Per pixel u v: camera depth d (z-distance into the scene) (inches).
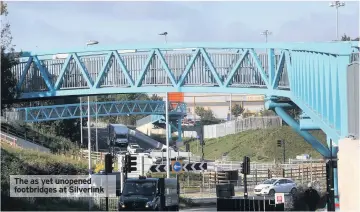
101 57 5157.5
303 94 3599.9
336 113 2556.6
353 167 1589.6
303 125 4018.2
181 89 4877.0
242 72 4628.4
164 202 2544.3
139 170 4830.2
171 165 4079.7
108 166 2603.3
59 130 7691.9
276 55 4429.1
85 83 5265.8
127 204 2452.0
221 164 6092.5
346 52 2425.0
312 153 7155.5
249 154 7352.4
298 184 4434.1
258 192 4205.2
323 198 2940.5
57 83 5275.6
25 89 5374.0
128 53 5059.1
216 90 4758.9
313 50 3100.4
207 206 3526.1
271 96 4421.8
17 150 3816.4
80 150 6033.5
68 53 5211.6
